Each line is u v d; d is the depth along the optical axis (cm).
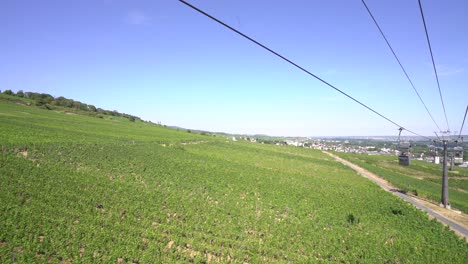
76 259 1552
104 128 8869
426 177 8431
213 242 2034
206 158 5700
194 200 2900
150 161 4406
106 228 1953
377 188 5072
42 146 4072
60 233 1748
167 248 1858
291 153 10331
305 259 1991
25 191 2238
